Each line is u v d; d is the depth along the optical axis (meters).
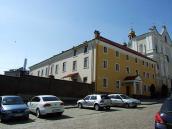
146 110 19.58
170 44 61.22
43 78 27.44
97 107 20.05
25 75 25.72
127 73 41.28
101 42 35.75
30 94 25.66
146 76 47.69
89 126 11.20
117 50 39.53
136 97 38.81
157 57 53.66
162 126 5.59
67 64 41.41
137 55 44.84
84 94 31.73
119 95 24.78
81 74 36.62
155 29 55.22
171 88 55.72
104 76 35.16
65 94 29.42
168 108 5.90
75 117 15.20
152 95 44.84
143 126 10.88
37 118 14.96
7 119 13.65
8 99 15.16
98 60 34.53
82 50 37.81
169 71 58.12
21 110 14.00
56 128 10.84
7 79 24.05
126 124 11.56
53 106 15.32
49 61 48.78
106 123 12.05
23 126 11.85
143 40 55.69
